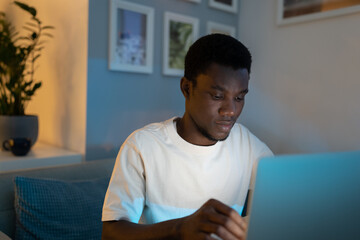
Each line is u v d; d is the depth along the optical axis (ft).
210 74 2.28
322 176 1.34
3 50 6.05
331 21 5.53
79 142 5.87
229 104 2.31
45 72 6.86
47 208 4.02
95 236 4.23
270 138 6.61
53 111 6.66
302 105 6.03
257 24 6.93
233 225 1.65
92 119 5.72
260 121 6.82
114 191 2.65
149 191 2.87
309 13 5.83
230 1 7.29
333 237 1.40
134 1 5.98
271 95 6.59
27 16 7.19
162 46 6.48
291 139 6.23
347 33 5.31
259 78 6.84
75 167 4.92
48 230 3.96
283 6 6.29
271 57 6.59
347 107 5.34
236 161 3.14
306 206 1.32
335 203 1.38
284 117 6.34
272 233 1.30
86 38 5.54
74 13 5.82
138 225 2.25
